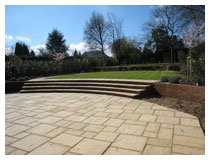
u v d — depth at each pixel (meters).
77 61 19.56
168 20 23.70
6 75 11.50
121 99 5.91
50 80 9.77
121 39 31.94
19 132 3.37
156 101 5.38
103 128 3.39
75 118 4.11
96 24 32.38
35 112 4.81
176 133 2.98
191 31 8.54
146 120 3.71
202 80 5.39
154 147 2.54
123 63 27.86
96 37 32.78
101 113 4.41
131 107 4.82
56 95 7.47
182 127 3.22
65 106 5.35
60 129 3.45
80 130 3.35
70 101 6.05
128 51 30.80
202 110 4.12
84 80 8.98
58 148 2.66
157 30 25.19
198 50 9.71
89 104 5.46
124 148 2.56
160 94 6.12
